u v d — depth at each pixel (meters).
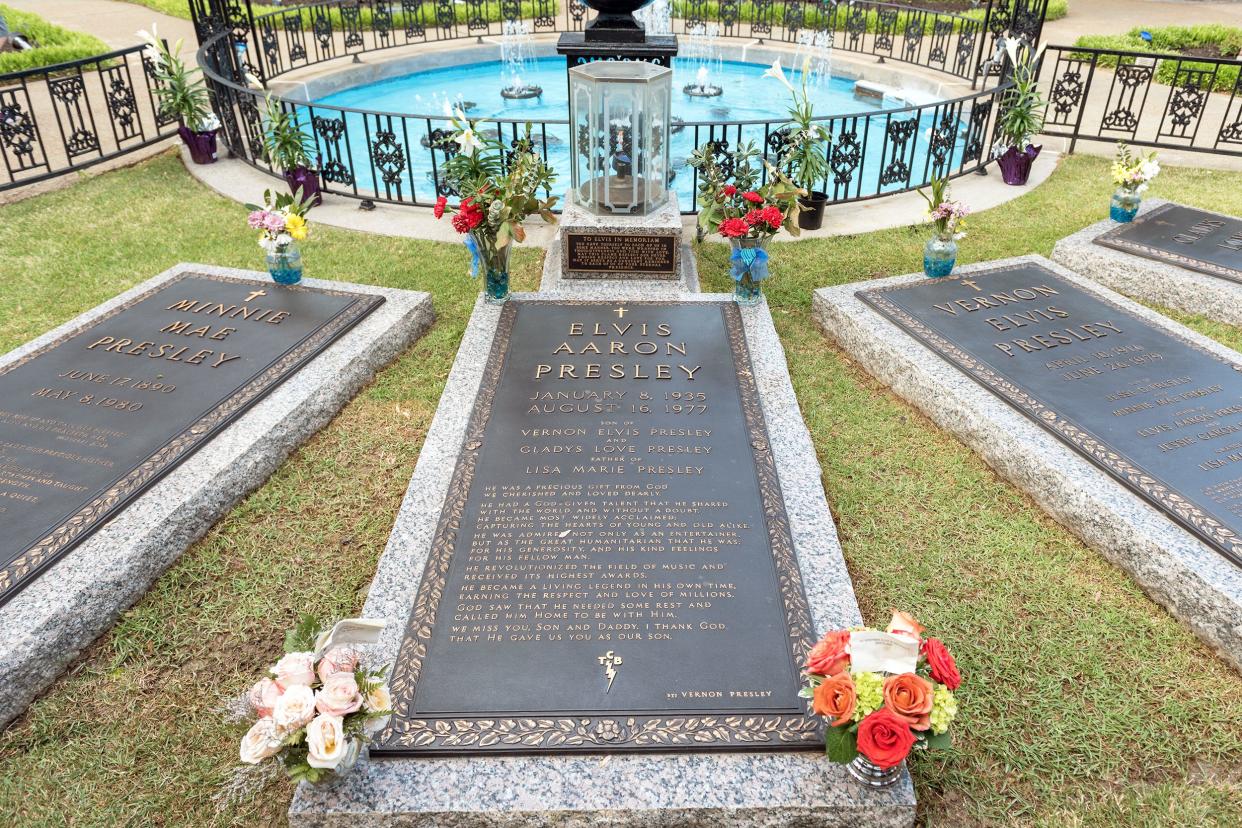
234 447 4.39
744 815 2.72
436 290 6.60
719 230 5.65
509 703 2.98
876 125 12.36
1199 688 3.39
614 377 4.90
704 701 2.99
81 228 7.74
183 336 5.31
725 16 16.39
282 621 3.72
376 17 15.06
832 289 6.08
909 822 2.76
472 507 3.88
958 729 3.22
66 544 3.69
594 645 3.20
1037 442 4.43
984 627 3.67
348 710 2.52
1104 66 13.73
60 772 3.10
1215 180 8.84
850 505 4.43
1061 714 3.28
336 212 8.23
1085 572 3.97
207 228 7.79
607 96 5.95
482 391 4.77
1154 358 5.06
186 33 17.09
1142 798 2.98
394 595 3.47
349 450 4.82
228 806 2.99
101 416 4.52
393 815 2.70
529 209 5.59
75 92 8.81
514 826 2.74
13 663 3.24
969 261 7.06
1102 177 9.02
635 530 3.74
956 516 4.34
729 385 4.84
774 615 3.33
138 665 3.52
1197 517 3.81
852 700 2.48
